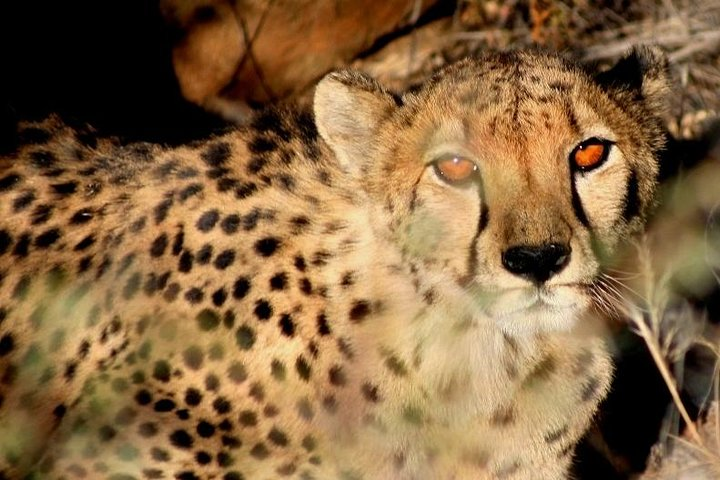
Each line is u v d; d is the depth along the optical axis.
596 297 9.07
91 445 9.65
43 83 13.79
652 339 11.01
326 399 9.43
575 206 8.77
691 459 11.84
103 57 14.44
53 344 10.04
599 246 8.91
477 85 9.09
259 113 10.61
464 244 8.88
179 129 13.29
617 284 9.74
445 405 9.45
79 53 14.30
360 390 9.41
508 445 9.62
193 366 9.53
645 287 11.77
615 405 12.79
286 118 10.40
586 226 8.80
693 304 13.01
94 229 10.18
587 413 9.88
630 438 12.53
